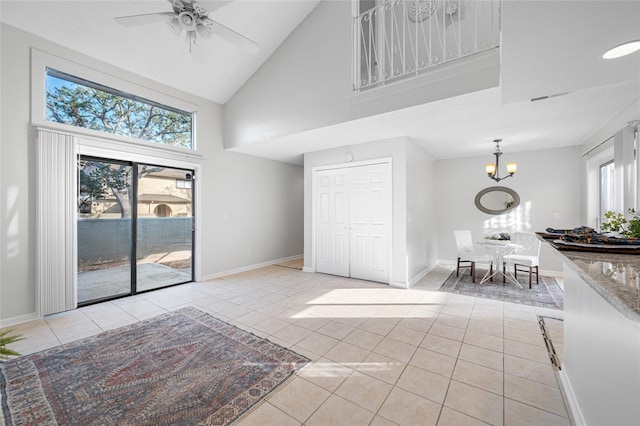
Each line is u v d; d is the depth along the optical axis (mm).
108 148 3539
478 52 2641
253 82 4516
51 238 3078
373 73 4695
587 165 4203
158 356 2256
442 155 5418
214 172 4820
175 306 3406
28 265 2982
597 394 1276
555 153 4715
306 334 2635
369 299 3625
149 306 3408
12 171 2881
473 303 3449
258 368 2082
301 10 3801
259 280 4621
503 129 3723
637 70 1762
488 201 5301
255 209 5598
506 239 4359
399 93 3072
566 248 1513
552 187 4734
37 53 3002
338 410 1648
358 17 3570
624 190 2740
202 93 4543
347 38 3514
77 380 1949
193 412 1642
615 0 1130
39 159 2982
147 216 4039
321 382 1913
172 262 4328
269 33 3936
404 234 4129
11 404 1712
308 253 5305
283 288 4152
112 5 3008
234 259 5164
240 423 1555
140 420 1583
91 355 2275
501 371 2014
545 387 1828
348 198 4777
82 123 3404
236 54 4051
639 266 1112
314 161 5164
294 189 6594
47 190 3043
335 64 3594
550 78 1879
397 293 3875
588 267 1096
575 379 1635
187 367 2100
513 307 3301
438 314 3104
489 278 4617
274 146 4793
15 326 2836
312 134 4039
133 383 1914
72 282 3229
